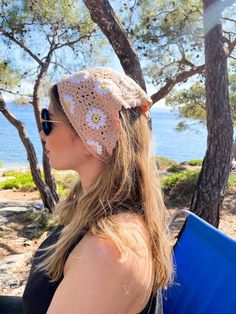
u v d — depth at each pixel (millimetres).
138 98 1149
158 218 1133
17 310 1753
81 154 1138
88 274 941
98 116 1094
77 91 1119
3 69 7738
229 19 6098
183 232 1687
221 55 3729
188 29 6578
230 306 1331
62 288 983
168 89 6055
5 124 79812
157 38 6742
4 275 4449
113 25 3598
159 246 1105
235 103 11078
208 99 3801
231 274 1388
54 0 7309
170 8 6605
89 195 1107
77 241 1040
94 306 926
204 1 3732
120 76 1175
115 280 941
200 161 21359
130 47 3652
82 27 7629
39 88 7535
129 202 1104
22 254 5336
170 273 1213
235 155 13000
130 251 971
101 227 1004
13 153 37219
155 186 1168
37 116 7559
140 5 6465
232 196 9289
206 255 1529
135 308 1021
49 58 7730
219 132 3766
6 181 14445
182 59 6809
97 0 3523
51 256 1090
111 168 1104
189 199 9234
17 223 6957
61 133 1152
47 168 8062
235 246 1411
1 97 7633
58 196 8195
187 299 1513
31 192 12891
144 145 1137
